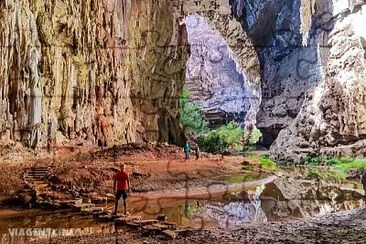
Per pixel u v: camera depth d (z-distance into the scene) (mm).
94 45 31828
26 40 24609
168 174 21562
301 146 38312
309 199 18188
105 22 33531
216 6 55000
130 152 27156
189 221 13258
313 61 44906
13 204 15703
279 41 50625
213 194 18922
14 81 23859
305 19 44312
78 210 14680
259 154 43125
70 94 28766
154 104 41750
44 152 24641
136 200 16922
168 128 43188
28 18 25188
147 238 10367
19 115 23828
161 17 42531
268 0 48688
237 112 64625
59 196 16484
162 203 16547
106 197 16656
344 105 35719
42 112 25422
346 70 36281
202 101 66438
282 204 16891
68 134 28328
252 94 58375
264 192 19906
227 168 25750
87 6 31172
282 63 51062
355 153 34312
